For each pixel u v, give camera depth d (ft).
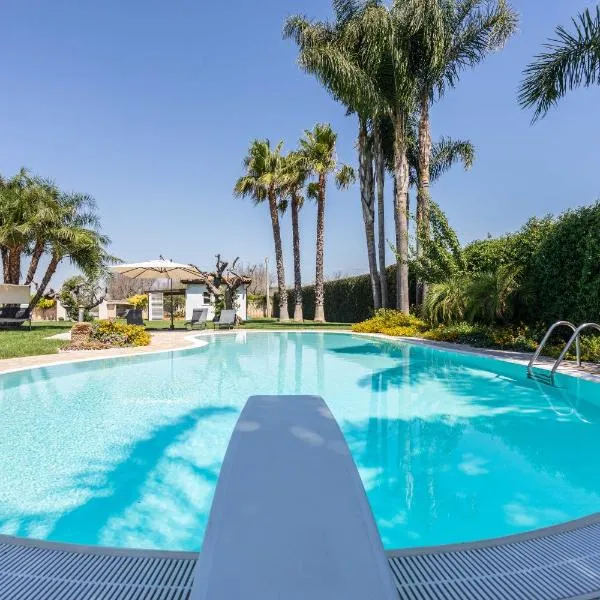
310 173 71.15
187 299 79.15
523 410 17.01
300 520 4.45
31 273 50.85
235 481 5.17
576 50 27.89
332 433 6.68
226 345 38.78
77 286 78.28
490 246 37.91
